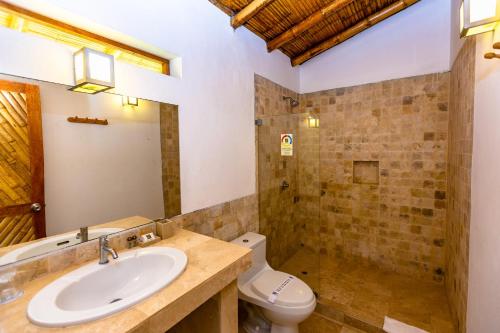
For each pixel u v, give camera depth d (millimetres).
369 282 2434
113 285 1107
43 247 1048
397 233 2574
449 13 2223
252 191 2266
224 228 1975
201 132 1737
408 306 2070
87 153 1180
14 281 946
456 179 1880
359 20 2459
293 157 2666
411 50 2406
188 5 1606
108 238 1246
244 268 1231
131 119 1339
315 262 2725
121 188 1316
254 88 2279
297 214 2773
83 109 1158
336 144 2861
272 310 1608
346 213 2844
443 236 2355
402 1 2217
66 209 1118
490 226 1133
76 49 1109
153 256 1219
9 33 928
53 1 1004
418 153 2424
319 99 2955
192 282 983
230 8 1934
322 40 2668
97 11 1145
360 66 2680
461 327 1608
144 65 1523
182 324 1407
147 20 1359
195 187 1712
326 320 2025
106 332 719
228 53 1957
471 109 1467
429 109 2352
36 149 1026
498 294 1047
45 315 769
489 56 945
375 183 2695
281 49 2688
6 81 935
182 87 1587
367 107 2656
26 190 1004
